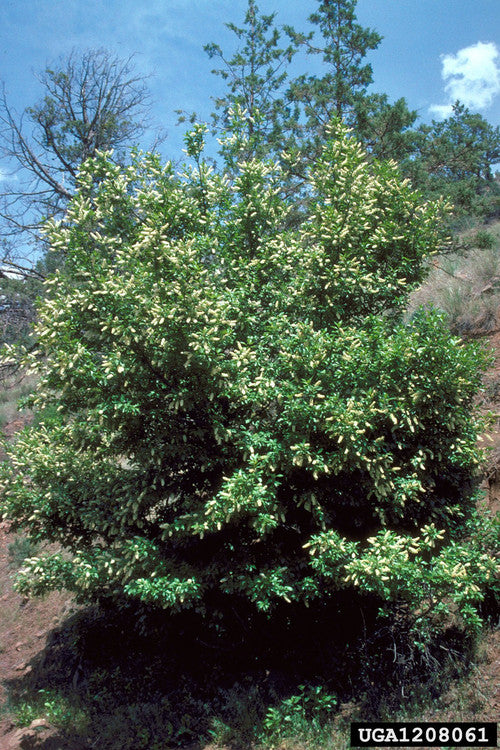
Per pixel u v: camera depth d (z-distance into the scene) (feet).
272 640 17.57
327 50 43.73
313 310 16.12
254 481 14.07
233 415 16.10
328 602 16.61
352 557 14.01
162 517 16.87
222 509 13.97
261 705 16.19
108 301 14.70
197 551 16.53
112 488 17.28
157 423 15.65
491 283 29.66
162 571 15.24
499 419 20.74
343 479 15.52
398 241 16.47
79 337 15.74
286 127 44.06
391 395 14.29
